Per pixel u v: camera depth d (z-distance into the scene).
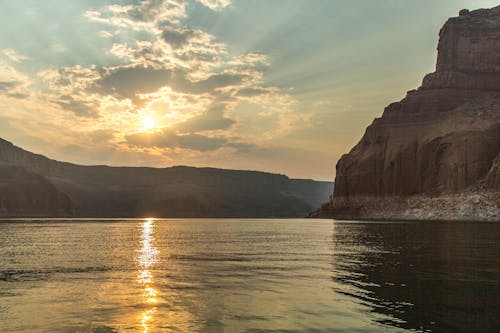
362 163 172.88
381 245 46.06
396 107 181.50
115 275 26.17
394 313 16.14
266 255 38.16
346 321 15.20
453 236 57.50
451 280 22.86
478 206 124.94
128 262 33.22
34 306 17.66
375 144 174.50
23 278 25.14
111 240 61.69
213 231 92.94
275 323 15.05
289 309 16.94
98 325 14.87
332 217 179.12
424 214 138.62
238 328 14.52
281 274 26.12
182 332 14.09
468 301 17.91
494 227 82.38
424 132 162.38
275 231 89.88
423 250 39.19
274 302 18.14
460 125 152.12
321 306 17.36
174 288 21.50
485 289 20.34
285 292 20.22
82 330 14.33
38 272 27.66
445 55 184.88
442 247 41.84
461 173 137.38
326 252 40.28
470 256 33.78
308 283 22.67
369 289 20.66
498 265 28.50
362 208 167.62
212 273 26.83
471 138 140.62
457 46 184.12
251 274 26.25
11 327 14.69
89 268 29.61
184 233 83.69
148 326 14.75
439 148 147.75
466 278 23.45
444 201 137.25
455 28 185.75
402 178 157.25
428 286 21.19
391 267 28.14
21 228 108.69
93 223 164.88
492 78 175.25
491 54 179.88
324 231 82.62
